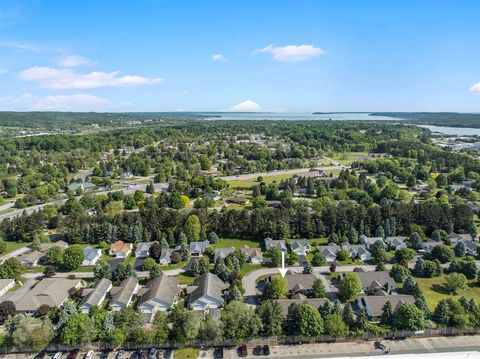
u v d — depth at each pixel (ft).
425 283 329.52
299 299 287.07
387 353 235.81
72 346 241.35
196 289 308.19
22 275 356.18
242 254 369.71
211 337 242.99
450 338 249.14
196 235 417.90
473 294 311.68
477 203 587.27
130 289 310.65
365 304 281.33
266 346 240.12
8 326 260.01
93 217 461.78
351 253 386.32
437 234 414.21
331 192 623.77
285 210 457.68
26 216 458.09
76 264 361.30
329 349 240.73
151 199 567.59
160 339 241.96
